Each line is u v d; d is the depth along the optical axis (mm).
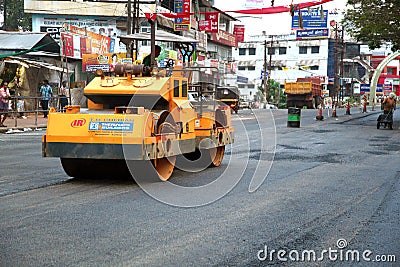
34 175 10453
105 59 29891
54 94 30375
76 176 10070
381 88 77625
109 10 40250
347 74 72938
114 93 9984
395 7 27422
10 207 7605
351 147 16719
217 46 53906
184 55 14203
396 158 14180
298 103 56062
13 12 49031
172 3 39438
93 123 9078
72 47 29844
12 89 27156
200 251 5734
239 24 60062
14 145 16188
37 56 28297
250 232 6527
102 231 6418
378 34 28484
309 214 7539
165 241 6066
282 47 68625
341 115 37531
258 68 69188
